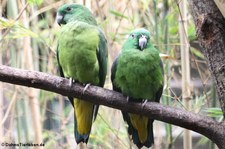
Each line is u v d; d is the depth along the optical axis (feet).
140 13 32.32
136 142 21.70
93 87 18.92
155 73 21.25
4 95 33.01
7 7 27.99
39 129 27.66
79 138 22.48
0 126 27.48
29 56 27.61
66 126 32.81
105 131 29.45
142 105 18.40
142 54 20.99
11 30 27.58
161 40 26.58
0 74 17.81
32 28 31.07
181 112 17.67
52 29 30.60
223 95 17.31
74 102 22.00
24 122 29.32
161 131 33.32
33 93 27.94
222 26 17.53
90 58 22.21
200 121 17.34
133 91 21.22
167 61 26.40
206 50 17.76
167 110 17.90
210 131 17.24
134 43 21.31
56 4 31.07
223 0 17.03
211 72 17.74
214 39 17.53
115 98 18.78
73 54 22.18
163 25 26.32
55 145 33.24
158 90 21.80
